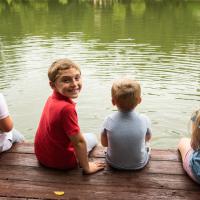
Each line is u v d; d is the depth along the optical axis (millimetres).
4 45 14742
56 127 3537
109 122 3652
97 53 13156
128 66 11469
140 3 31594
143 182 3520
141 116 3684
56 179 3592
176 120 7664
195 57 12391
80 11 26250
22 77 10602
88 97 8938
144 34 16656
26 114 8023
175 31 17359
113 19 21453
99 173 3666
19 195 3367
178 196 3312
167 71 10867
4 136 4039
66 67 3525
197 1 31750
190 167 3488
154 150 4090
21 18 23141
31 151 4105
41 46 14414
